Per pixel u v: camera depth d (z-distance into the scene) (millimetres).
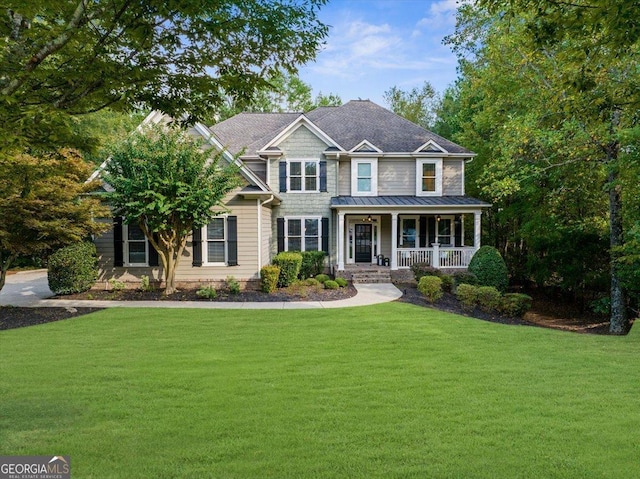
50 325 9195
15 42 3029
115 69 3295
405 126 20562
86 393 5133
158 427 4211
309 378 5773
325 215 18000
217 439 3967
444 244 19188
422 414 4605
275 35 3639
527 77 13070
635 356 7309
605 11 3357
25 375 5789
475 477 3369
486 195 21141
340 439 3990
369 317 10266
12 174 5508
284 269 14477
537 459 3674
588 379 5941
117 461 3555
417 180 18719
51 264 12570
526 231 17594
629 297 12531
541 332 9250
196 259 14156
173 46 3518
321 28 3834
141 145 11930
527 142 13156
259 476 3336
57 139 3508
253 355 6918
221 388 5340
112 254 13938
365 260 19156
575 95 4895
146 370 6043
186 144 12289
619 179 10477
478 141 21344
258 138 19781
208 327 9055
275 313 10680
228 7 3479
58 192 10711
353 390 5328
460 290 11828
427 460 3625
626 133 8938
